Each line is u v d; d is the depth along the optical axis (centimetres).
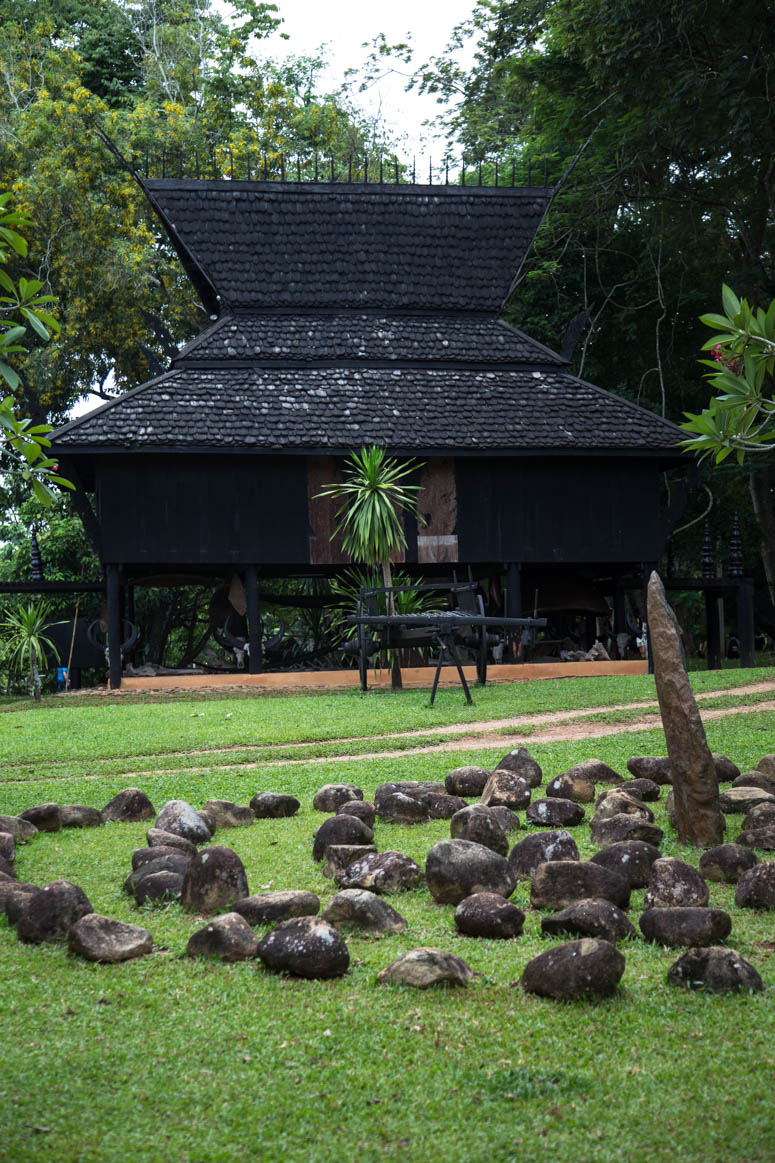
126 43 3738
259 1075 353
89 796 923
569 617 2800
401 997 418
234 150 3139
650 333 3062
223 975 448
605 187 2778
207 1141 312
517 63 2823
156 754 1198
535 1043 374
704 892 523
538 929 504
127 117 3136
